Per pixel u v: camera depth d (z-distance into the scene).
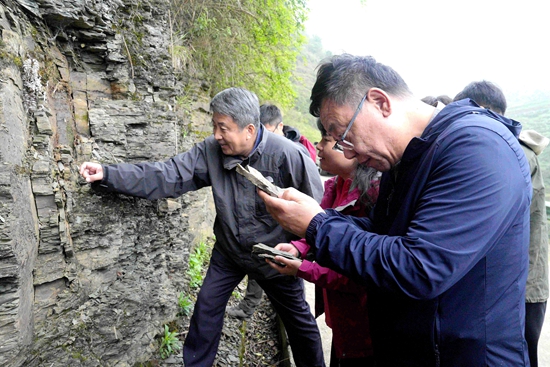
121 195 2.07
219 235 2.33
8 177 1.26
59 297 1.70
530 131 2.02
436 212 0.92
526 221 1.04
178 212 2.71
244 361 2.93
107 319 1.93
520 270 1.04
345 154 1.25
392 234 1.13
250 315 3.35
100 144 2.04
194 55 4.46
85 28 1.95
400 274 0.92
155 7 2.58
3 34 1.39
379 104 1.11
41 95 1.66
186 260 2.92
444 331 1.05
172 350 2.52
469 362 1.04
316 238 1.06
